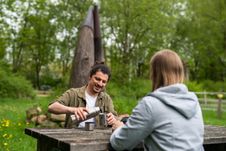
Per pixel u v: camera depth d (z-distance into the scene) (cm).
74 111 354
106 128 351
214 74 3534
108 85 1366
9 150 636
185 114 256
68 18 3547
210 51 3297
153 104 254
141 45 3130
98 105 397
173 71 263
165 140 250
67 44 3716
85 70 887
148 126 253
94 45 931
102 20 3088
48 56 3825
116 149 267
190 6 3281
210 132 351
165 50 271
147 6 2884
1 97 2081
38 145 339
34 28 3319
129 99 1293
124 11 2942
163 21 2941
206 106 1819
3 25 2305
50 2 3381
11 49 3503
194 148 252
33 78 3938
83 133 319
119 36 3089
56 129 346
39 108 932
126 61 3117
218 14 3098
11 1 2239
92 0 3369
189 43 3478
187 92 264
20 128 846
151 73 271
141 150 324
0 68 2230
